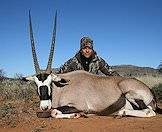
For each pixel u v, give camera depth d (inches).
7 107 118.8
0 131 91.3
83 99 110.1
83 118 105.7
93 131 88.6
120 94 111.2
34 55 115.1
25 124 98.0
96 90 111.1
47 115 110.7
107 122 98.2
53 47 116.5
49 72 112.3
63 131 89.2
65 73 115.9
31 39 116.6
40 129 90.9
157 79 213.2
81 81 112.3
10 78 206.8
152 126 91.8
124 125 93.8
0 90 158.7
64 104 109.7
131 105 112.1
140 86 112.3
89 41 123.5
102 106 110.4
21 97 151.2
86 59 125.7
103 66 128.8
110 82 112.8
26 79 110.1
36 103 137.4
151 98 112.7
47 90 107.8
